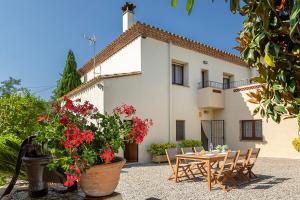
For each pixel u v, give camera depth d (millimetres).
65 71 20266
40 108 8609
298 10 1269
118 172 3174
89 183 2979
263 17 1519
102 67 16281
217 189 6898
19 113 8258
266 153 13828
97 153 3057
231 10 1609
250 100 2082
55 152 2898
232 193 6469
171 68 13930
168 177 8602
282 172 9281
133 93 12320
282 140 13289
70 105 3203
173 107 13852
